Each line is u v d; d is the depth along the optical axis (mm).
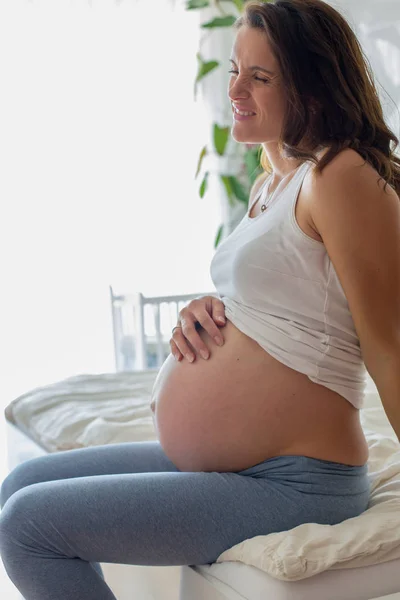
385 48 2336
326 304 983
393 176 1014
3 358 3260
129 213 3361
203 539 948
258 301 1012
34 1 3143
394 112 2305
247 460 1016
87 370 3352
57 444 1607
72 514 925
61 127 3242
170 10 3289
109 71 3264
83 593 935
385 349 932
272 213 1007
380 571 907
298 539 912
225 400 1017
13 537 927
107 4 3221
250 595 891
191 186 3414
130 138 3324
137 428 1605
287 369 992
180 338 1091
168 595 1102
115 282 3369
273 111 1040
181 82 3340
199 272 3463
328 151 946
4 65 3156
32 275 3268
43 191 3252
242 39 1043
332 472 993
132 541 935
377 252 923
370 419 1602
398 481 1133
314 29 983
